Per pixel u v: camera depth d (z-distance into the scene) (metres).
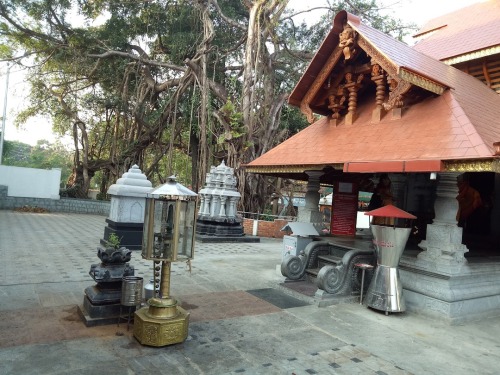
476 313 6.41
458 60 9.81
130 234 10.81
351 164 6.33
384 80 7.47
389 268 6.32
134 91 25.98
